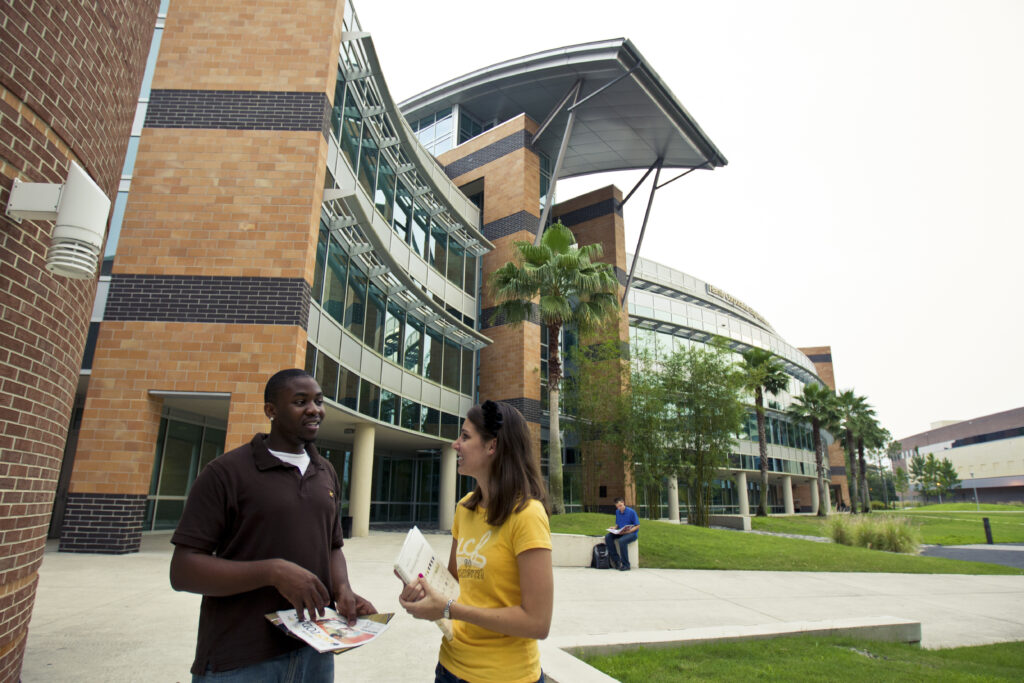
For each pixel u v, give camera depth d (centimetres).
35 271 324
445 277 2258
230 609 186
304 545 196
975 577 1358
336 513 223
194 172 1121
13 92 309
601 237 3041
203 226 1098
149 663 408
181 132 1137
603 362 2333
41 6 331
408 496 2456
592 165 3288
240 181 1122
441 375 2105
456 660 194
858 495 7281
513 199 2536
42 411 333
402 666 446
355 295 1520
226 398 1058
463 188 2788
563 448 2762
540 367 2391
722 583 1075
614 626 673
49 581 699
